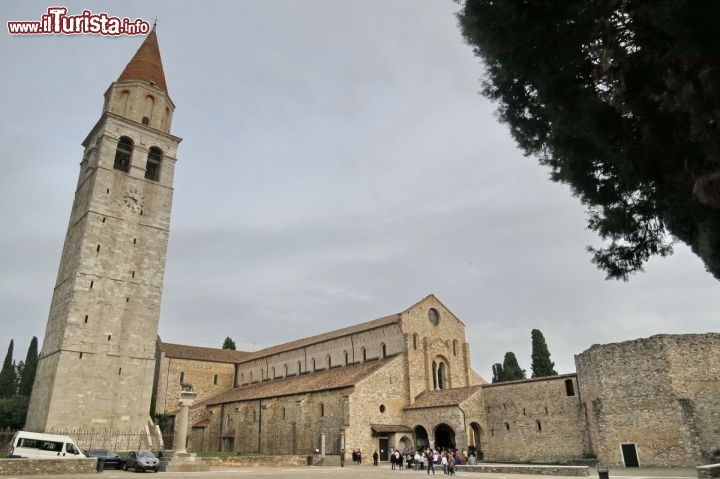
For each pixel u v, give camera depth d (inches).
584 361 1818.4
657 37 421.4
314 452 2176.4
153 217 2511.1
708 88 366.9
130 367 2230.6
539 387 1963.6
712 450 1460.4
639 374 1622.8
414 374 2353.6
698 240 464.4
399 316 2447.1
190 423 3070.9
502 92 652.7
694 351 1572.3
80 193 2546.8
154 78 2726.4
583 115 491.5
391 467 1882.4
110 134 2459.4
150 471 1568.7
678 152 437.4
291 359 3129.9
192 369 3420.3
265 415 2514.8
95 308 2198.6
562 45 482.0
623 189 601.6
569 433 1830.7
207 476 1418.6
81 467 1398.9
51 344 2217.0
